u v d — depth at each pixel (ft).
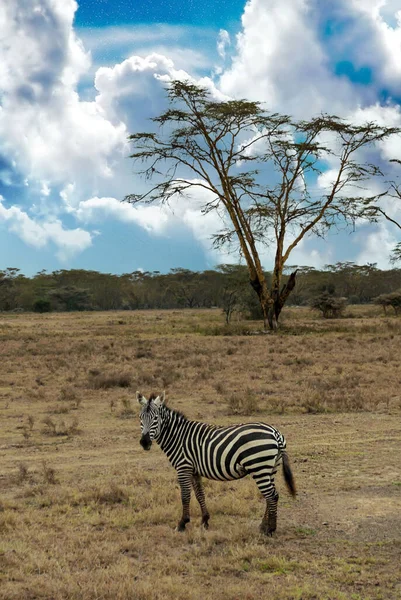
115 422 49.24
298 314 239.91
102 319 233.14
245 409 51.52
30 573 20.99
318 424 46.11
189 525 25.49
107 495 29.60
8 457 38.73
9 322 217.77
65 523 26.02
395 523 24.81
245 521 25.89
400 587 19.26
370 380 66.23
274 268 143.43
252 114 132.67
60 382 71.36
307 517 26.04
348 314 226.38
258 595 18.86
